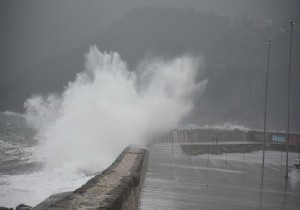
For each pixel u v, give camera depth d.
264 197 20.44
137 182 13.23
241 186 23.38
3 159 31.78
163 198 17.34
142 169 19.27
